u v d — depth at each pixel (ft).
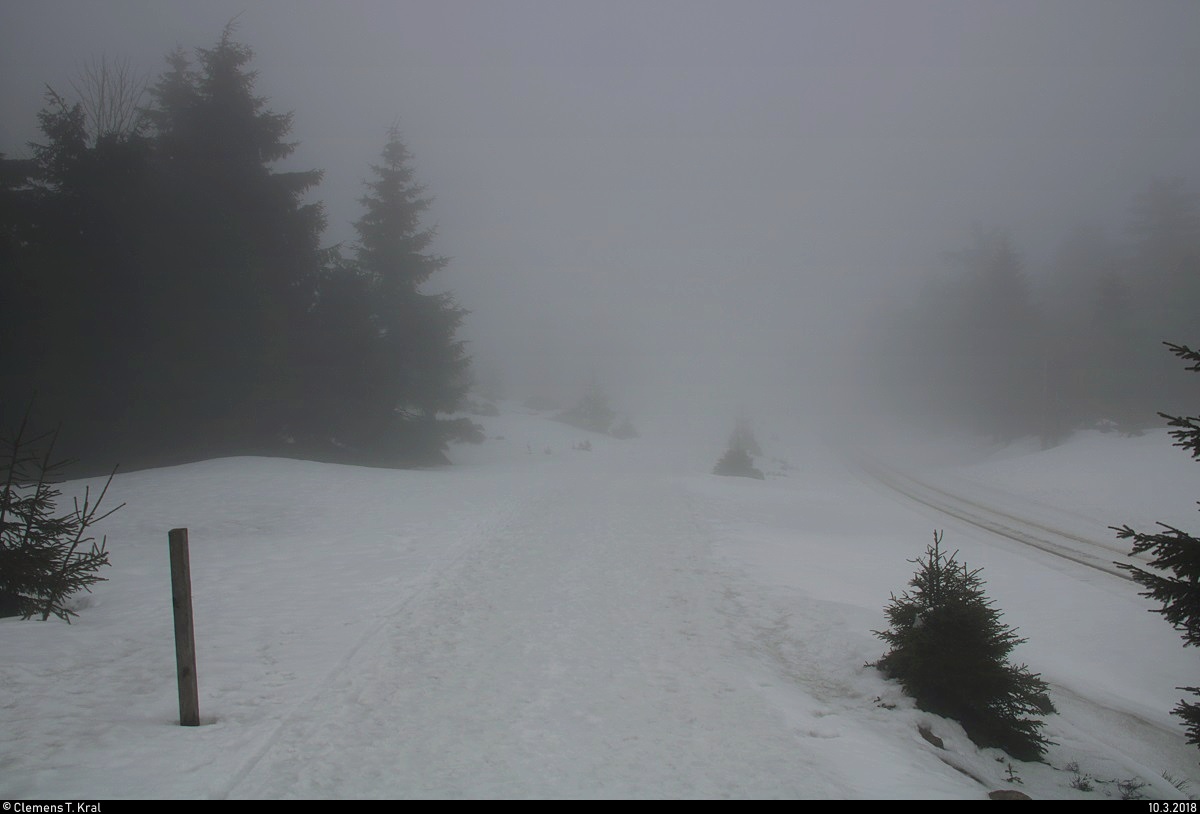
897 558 49.57
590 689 23.40
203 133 80.84
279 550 42.93
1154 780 19.76
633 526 55.52
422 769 17.15
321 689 21.84
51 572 27.45
